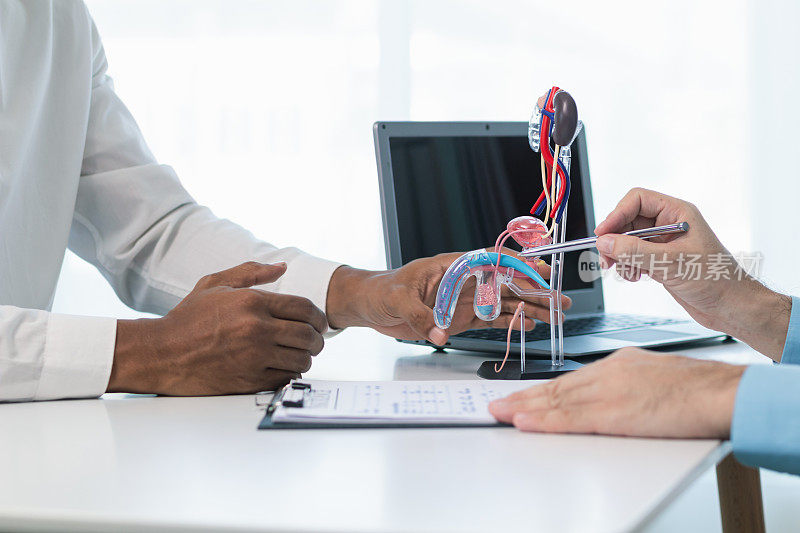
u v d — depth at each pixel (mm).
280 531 432
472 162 1327
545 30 2701
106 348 803
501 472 524
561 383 647
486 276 918
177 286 1148
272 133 2719
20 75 1099
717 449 578
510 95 2713
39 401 795
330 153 2717
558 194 919
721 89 2670
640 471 521
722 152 2680
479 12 2703
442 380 905
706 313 1009
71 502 476
